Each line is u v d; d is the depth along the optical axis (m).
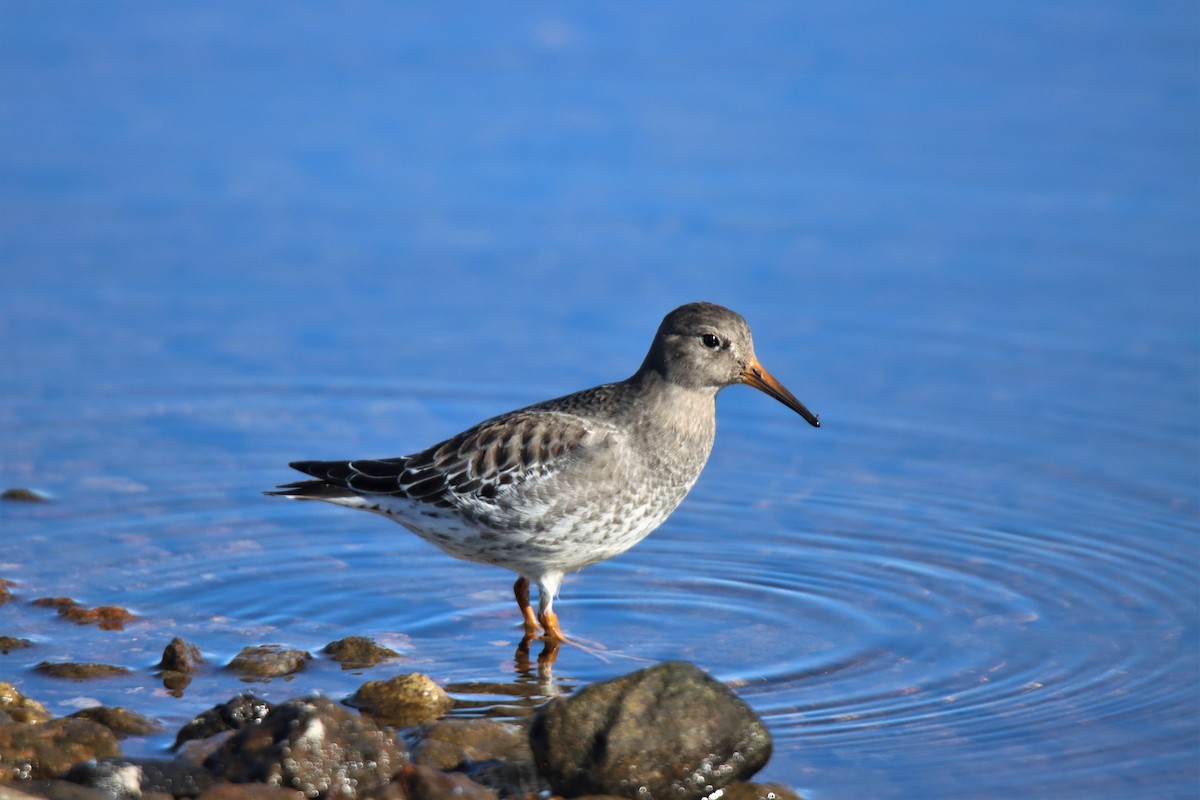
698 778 11.48
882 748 12.20
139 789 10.88
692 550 16.42
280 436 18.94
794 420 19.48
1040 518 16.91
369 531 16.81
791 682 13.39
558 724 11.54
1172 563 15.77
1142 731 12.45
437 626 14.72
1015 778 11.75
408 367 20.59
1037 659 13.76
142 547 16.06
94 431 18.83
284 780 11.05
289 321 21.59
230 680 13.27
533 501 14.12
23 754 11.29
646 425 14.52
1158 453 18.20
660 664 12.03
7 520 16.47
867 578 15.68
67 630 14.12
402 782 10.95
